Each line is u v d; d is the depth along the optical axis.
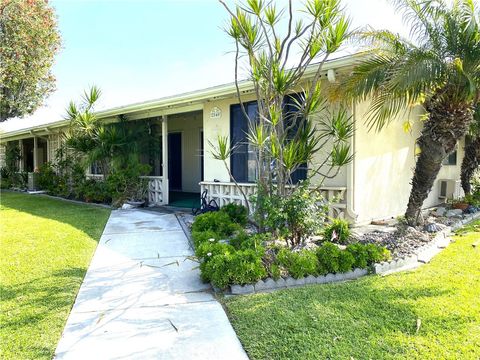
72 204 11.02
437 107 5.80
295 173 7.12
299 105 5.57
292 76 5.25
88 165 10.89
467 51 5.47
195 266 4.61
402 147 8.08
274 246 4.66
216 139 8.46
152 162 12.03
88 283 4.01
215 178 8.55
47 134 15.91
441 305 3.25
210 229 5.78
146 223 7.52
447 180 10.34
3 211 9.41
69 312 3.26
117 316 3.18
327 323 2.95
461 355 2.45
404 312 3.12
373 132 7.08
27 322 3.03
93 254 5.13
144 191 10.63
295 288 3.79
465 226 7.08
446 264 4.48
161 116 10.55
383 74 5.42
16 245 5.55
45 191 14.79
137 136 11.07
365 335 2.74
